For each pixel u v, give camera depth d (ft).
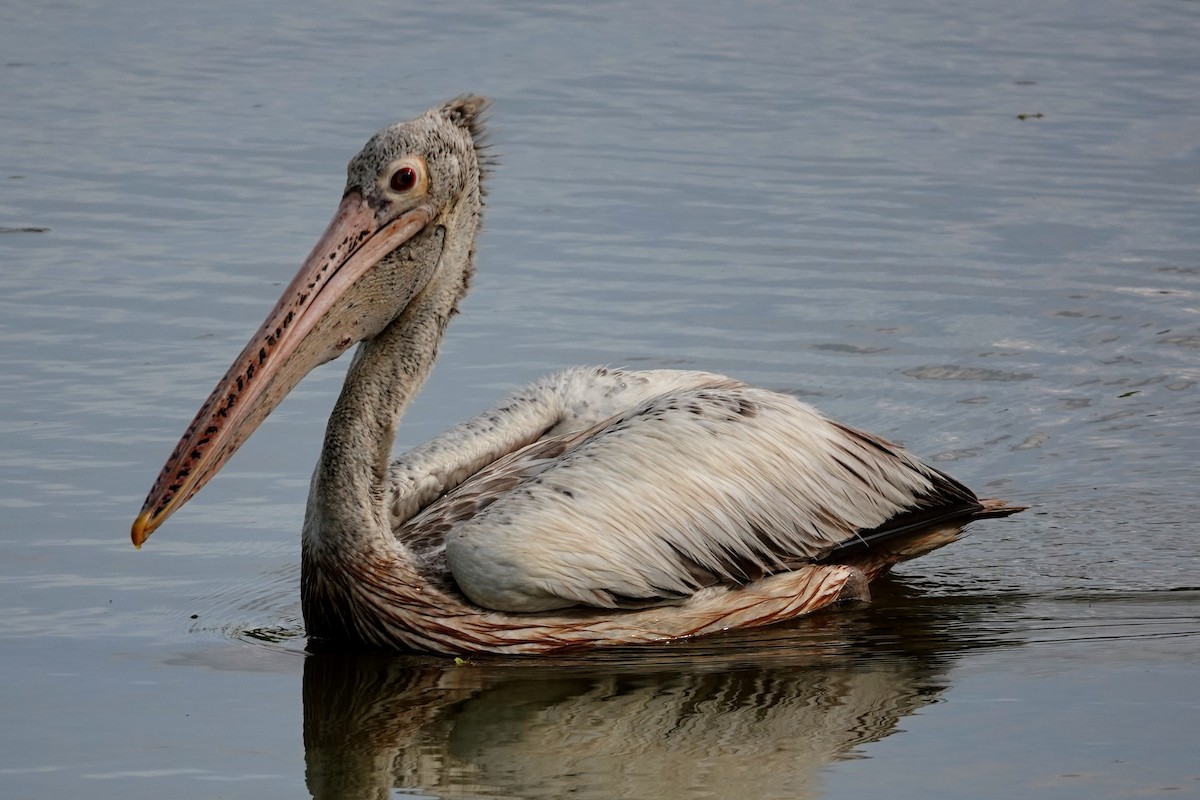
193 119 76.33
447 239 36.42
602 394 41.63
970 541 42.98
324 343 34.91
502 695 33.73
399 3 98.27
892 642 36.68
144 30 90.89
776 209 66.95
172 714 32.42
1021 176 71.31
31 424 46.91
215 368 51.01
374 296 35.47
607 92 82.17
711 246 62.85
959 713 32.50
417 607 35.29
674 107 80.23
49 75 82.17
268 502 43.93
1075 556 41.55
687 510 36.42
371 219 35.40
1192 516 43.70
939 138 76.28
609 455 36.55
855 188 69.62
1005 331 55.93
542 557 34.88
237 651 35.86
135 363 51.21
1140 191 69.62
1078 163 73.00
